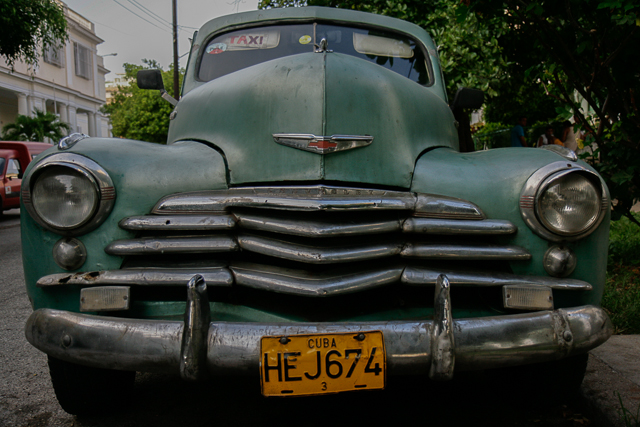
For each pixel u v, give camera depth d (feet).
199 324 5.27
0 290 15.99
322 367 5.24
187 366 5.22
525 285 6.17
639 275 13.76
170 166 6.75
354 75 7.26
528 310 6.26
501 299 6.46
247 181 6.82
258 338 5.25
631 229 18.79
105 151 6.56
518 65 14.90
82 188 6.14
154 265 6.26
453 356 5.29
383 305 6.36
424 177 6.95
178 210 6.35
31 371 9.46
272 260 6.29
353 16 11.21
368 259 6.08
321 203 5.92
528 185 6.37
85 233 6.27
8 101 121.60
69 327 5.77
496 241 6.52
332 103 6.85
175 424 7.29
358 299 6.36
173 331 5.44
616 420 6.83
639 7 10.19
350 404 7.96
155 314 6.21
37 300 6.43
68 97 125.39
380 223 6.24
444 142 8.74
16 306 14.06
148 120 96.58
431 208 6.47
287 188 6.40
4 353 10.39
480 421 7.42
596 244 6.46
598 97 13.98
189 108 8.58
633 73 12.37
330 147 6.60
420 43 11.44
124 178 6.40
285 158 6.71
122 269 6.16
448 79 21.02
